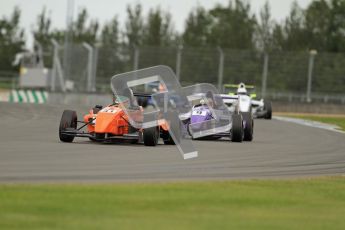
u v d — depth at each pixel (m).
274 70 181.12
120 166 50.81
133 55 187.25
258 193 41.81
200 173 49.75
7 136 71.19
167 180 45.41
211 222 32.72
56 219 31.66
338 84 182.50
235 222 33.06
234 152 65.44
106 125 63.28
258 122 121.75
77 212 33.41
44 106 142.38
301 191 43.78
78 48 189.25
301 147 75.06
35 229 29.55
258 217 34.75
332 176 51.88
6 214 32.41
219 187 43.06
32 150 58.22
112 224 31.08
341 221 35.16
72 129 65.25
